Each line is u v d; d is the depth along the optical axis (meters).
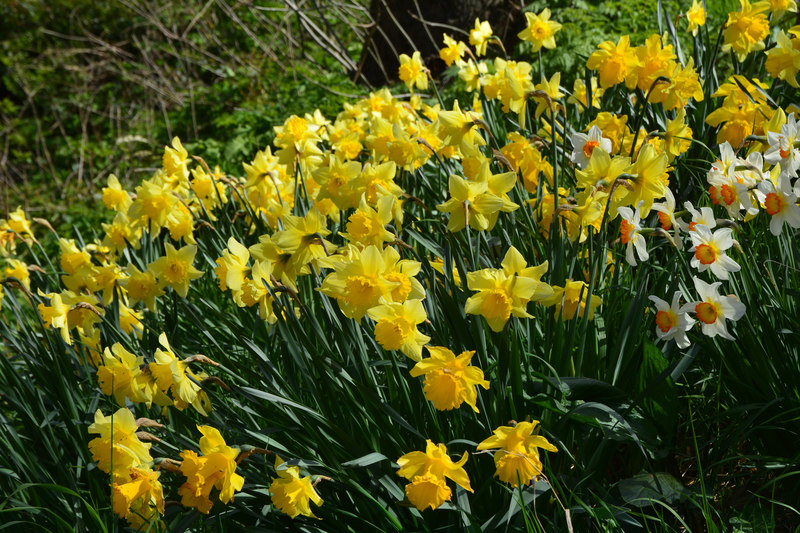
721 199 2.13
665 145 2.54
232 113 9.12
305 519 1.96
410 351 1.72
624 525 1.97
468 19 6.59
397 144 2.69
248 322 2.74
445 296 1.96
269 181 3.19
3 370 2.54
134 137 9.71
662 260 2.66
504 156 2.58
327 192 2.44
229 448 1.77
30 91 11.40
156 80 10.91
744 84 2.75
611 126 2.73
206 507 1.76
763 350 2.01
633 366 2.09
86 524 2.07
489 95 3.22
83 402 2.45
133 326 2.67
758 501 1.99
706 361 2.32
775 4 3.04
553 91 2.96
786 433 2.03
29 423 2.38
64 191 9.13
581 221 2.10
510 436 1.67
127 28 11.37
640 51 2.66
